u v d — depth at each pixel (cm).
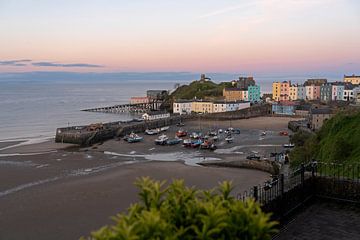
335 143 3111
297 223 1530
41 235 2539
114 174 4431
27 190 3703
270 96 17200
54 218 2866
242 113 11919
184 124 10606
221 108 12556
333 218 1569
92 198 3394
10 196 3491
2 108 15012
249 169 4788
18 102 18425
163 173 4509
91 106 17425
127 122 9938
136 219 561
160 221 529
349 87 13900
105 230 530
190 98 15712
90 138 7444
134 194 3512
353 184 1727
